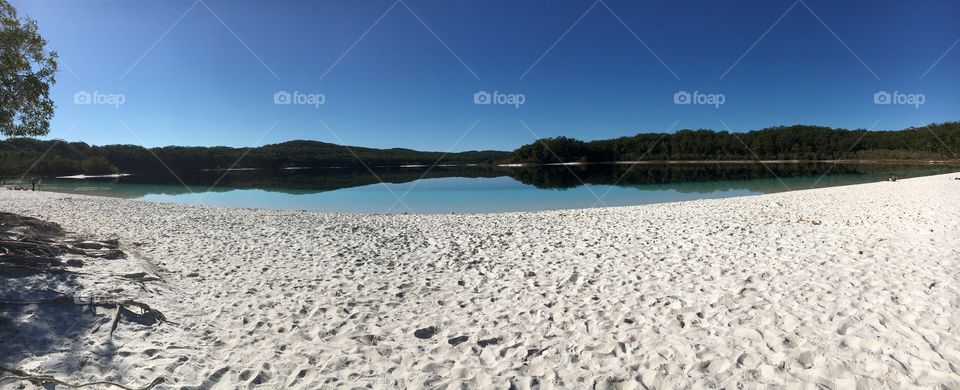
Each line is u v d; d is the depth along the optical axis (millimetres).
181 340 5043
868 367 4191
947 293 6004
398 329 5684
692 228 12289
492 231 12992
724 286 6977
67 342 4602
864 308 5684
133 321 5289
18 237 7773
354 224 14789
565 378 4352
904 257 7969
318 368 4562
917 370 4059
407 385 4270
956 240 9062
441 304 6660
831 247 9141
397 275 8227
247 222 15258
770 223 12602
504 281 7805
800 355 4500
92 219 15312
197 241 11398
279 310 6254
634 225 13266
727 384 4070
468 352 5000
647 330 5438
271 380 4309
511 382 4305
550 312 6199
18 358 4164
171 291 6797
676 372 4359
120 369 4242
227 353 4852
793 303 6023
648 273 7922
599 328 5578
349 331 5594
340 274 8266
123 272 7105
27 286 5719
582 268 8461
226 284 7469
